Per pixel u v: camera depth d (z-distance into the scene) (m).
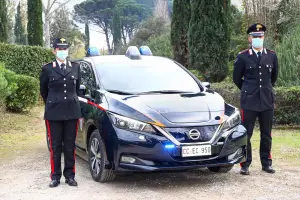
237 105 10.98
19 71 17.22
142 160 5.75
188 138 5.77
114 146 5.86
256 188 6.00
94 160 6.45
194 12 14.07
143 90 6.77
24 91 13.84
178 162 5.74
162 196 5.69
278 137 9.77
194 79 7.32
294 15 17.28
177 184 6.27
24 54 17.31
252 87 6.68
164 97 6.43
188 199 5.55
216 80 14.18
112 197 5.67
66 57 6.30
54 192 5.96
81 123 6.96
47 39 33.59
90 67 7.39
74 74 6.26
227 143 5.97
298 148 8.54
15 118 13.12
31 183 6.45
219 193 5.80
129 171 5.91
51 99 6.18
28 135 10.84
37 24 25.67
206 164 5.84
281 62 13.08
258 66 6.65
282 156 7.90
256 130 10.77
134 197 5.66
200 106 6.22
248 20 19.27
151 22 40.88
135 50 7.76
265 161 6.88
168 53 27.86
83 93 6.82
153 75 7.16
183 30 16.73
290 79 12.64
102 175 6.20
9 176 6.91
